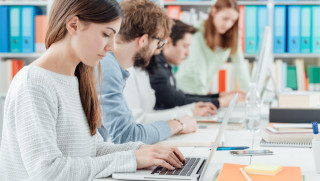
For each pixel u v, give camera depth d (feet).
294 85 11.84
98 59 3.42
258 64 7.19
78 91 3.70
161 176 3.13
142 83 7.29
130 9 5.05
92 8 3.26
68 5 3.31
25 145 3.04
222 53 11.07
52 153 3.07
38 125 3.06
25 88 3.12
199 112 7.68
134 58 5.24
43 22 11.44
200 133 5.53
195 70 10.99
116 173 3.23
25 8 11.46
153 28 5.11
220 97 9.41
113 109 4.84
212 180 3.14
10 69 11.68
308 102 8.04
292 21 11.68
